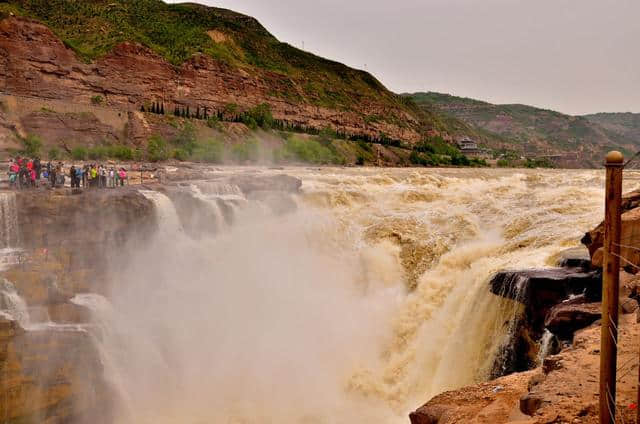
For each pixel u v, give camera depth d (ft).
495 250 92.27
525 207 115.55
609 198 26.53
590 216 101.50
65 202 82.64
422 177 167.73
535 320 61.41
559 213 107.04
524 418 35.83
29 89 296.71
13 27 296.92
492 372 65.72
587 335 46.11
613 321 27.12
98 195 86.58
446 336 79.10
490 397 43.60
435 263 99.35
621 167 26.20
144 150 275.18
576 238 86.63
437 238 105.29
